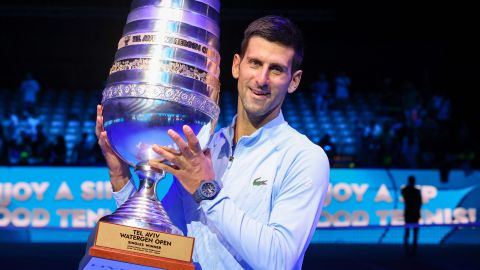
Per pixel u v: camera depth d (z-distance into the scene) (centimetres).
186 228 253
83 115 2542
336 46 3091
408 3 3039
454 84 3023
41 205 1711
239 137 257
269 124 248
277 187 242
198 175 213
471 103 2955
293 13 3044
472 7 3025
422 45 3067
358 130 2288
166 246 202
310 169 239
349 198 1789
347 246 1700
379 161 1958
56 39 3028
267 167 244
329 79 3081
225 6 2995
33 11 2973
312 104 2708
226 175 247
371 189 1798
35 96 2538
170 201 259
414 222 1580
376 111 2534
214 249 241
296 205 234
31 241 1703
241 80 239
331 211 1784
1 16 2961
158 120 203
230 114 2533
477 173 1845
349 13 3053
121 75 206
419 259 1512
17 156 1945
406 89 2506
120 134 210
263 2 3005
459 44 3064
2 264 1354
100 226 201
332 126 2477
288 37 232
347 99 2698
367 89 3067
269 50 231
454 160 1972
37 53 3020
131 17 212
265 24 234
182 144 204
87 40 3044
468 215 1833
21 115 2366
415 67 3073
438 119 2386
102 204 1720
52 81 3027
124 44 210
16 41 3006
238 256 238
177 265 199
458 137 2105
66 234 1714
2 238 1705
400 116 2319
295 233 228
